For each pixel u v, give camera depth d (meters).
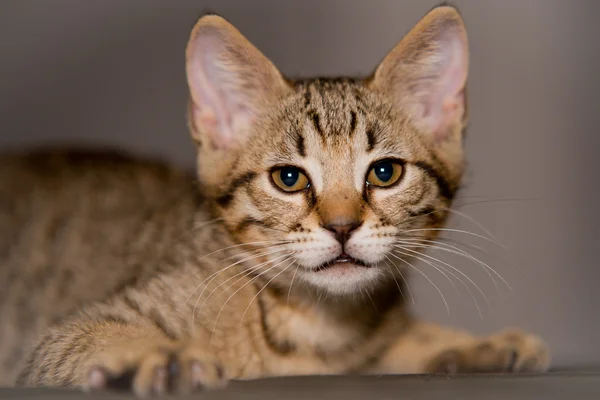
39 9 0.61
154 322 0.38
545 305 0.60
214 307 0.39
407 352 0.41
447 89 0.41
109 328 0.37
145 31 0.61
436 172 0.40
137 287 0.40
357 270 0.38
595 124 0.61
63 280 0.46
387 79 0.41
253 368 0.39
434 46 0.41
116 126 0.61
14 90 0.60
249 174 0.39
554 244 0.60
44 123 0.61
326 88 0.41
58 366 0.35
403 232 0.39
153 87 0.61
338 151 0.38
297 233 0.38
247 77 0.41
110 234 0.46
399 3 0.61
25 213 0.48
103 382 0.33
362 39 0.61
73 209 0.48
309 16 0.61
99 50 0.61
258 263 0.39
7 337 0.46
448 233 0.42
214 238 0.41
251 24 0.61
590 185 0.61
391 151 0.39
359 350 0.41
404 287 0.42
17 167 0.50
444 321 0.54
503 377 0.36
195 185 0.45
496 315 0.56
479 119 0.61
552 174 0.61
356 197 0.38
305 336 0.40
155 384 0.32
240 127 0.41
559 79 0.61
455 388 0.32
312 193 0.38
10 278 0.47
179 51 0.61
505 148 0.61
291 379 0.36
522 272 0.60
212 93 0.41
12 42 0.60
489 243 0.55
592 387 0.32
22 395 0.32
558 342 0.58
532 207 0.61
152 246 0.44
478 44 0.61
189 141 0.61
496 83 0.61
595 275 0.60
